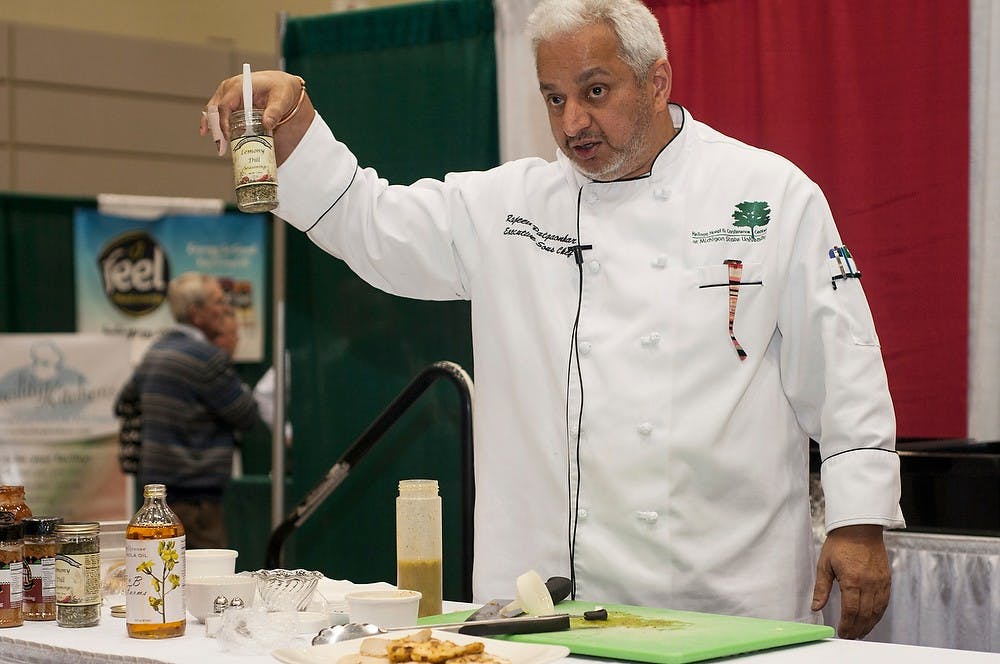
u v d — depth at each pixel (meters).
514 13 3.38
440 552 1.83
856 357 2.04
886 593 2.00
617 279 2.13
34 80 6.68
